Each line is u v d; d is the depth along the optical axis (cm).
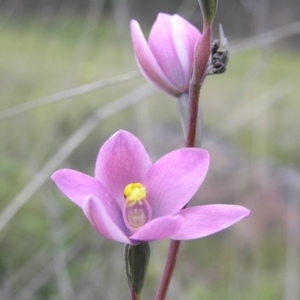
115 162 22
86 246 40
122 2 42
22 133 50
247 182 50
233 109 48
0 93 52
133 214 21
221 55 22
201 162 21
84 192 21
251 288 40
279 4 52
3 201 42
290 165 60
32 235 41
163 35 23
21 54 64
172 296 36
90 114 48
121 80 29
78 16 71
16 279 36
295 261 39
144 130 40
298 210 48
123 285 39
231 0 63
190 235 21
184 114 23
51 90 53
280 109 69
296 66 98
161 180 21
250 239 45
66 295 35
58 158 33
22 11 71
